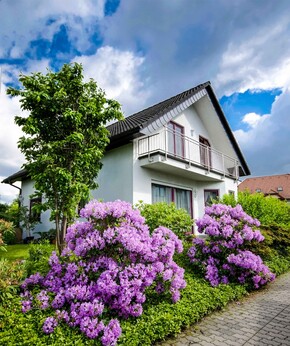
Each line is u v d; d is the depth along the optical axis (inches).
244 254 223.8
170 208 275.4
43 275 173.0
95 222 162.1
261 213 389.7
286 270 303.4
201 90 492.7
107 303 140.3
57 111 259.0
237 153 594.9
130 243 144.9
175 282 157.6
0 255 299.6
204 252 233.5
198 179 500.7
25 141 246.4
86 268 146.9
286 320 159.8
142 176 384.8
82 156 253.9
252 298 203.6
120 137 370.9
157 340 131.6
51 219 253.9
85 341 116.7
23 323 126.0
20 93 248.2
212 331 144.2
